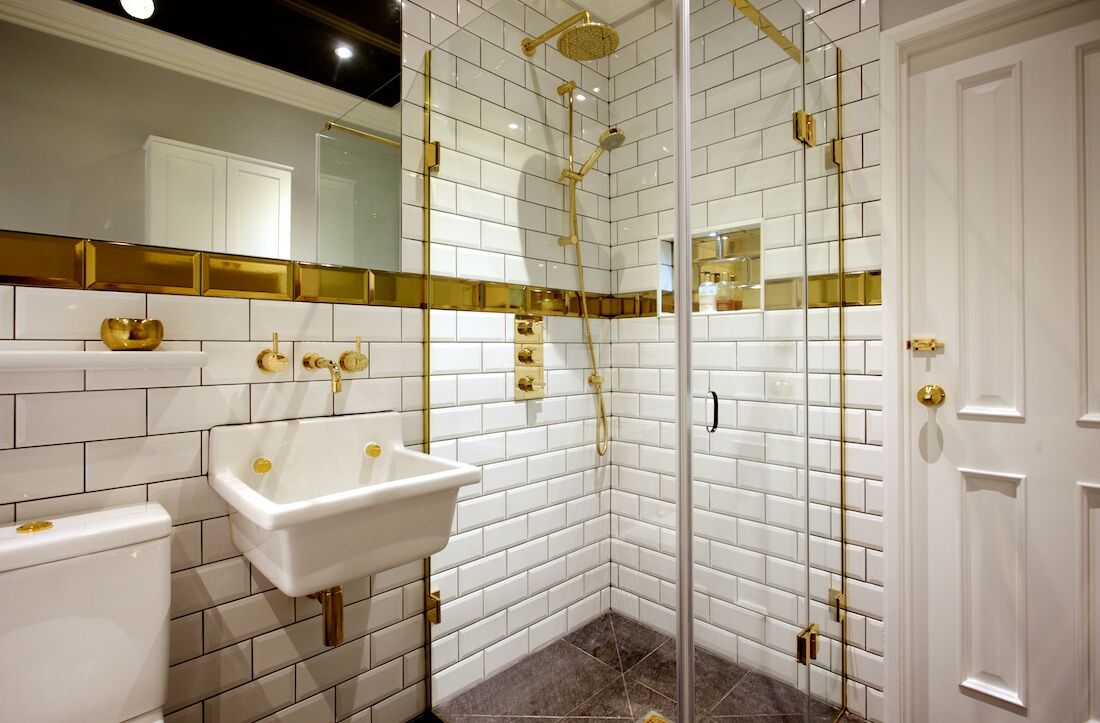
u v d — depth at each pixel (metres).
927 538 1.59
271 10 1.36
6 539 0.90
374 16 1.54
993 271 1.47
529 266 1.82
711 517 1.47
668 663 1.60
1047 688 1.40
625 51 1.62
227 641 1.27
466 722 1.60
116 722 0.98
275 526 0.95
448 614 1.67
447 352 1.67
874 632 1.65
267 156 1.34
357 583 1.49
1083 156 1.34
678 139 1.47
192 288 1.21
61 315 1.05
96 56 1.11
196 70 1.24
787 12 1.55
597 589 1.79
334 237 1.45
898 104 1.59
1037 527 1.42
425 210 1.63
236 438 1.26
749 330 1.52
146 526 1.02
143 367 1.02
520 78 1.75
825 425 1.68
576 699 1.64
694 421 1.47
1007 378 1.46
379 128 1.54
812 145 1.62
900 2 1.58
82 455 1.08
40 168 1.04
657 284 1.59
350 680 1.48
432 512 1.24
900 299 1.60
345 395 1.47
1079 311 1.35
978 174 1.50
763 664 1.49
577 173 1.72
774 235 1.55
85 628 0.95
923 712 1.60
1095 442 1.34
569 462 1.80
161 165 1.18
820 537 1.66
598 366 1.75
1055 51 1.37
